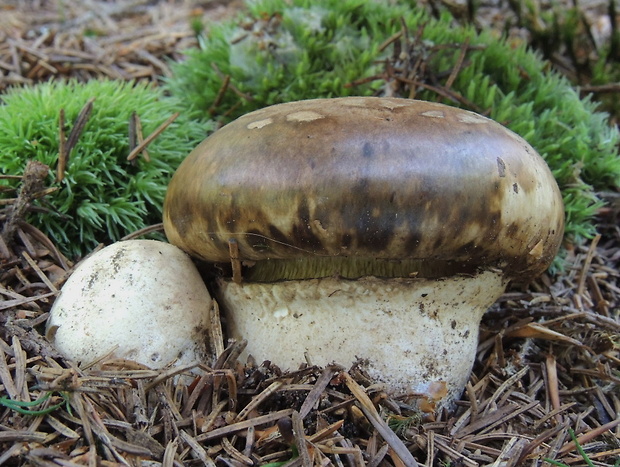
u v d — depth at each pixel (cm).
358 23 28
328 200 15
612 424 17
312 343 17
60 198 22
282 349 17
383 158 15
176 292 17
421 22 27
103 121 23
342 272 17
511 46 31
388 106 16
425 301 17
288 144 15
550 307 21
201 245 17
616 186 26
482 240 16
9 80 30
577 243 25
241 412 16
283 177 15
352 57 27
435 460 16
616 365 20
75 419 15
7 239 20
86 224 22
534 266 17
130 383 16
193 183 16
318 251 15
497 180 15
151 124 24
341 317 17
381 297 17
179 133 25
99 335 16
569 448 16
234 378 16
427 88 25
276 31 27
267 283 17
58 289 19
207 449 15
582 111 26
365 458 15
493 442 17
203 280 19
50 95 24
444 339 17
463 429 17
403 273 17
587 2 42
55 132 22
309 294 17
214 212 16
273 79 26
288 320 17
